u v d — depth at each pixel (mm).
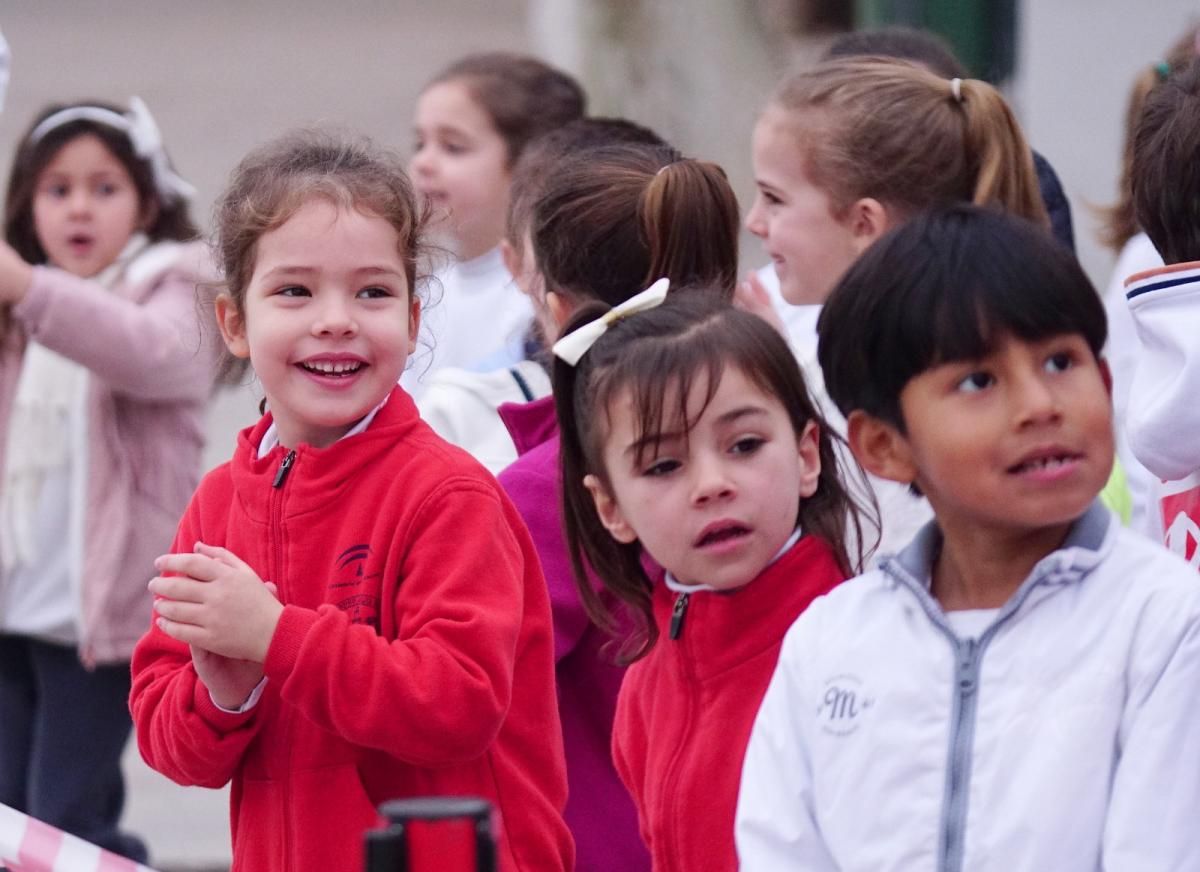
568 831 10469
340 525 9938
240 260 10211
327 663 9375
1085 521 7906
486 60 18188
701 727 9664
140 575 16609
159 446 16688
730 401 9469
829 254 12648
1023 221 7941
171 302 16562
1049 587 7809
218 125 57281
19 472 16688
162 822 20328
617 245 11617
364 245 9992
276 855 9883
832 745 8039
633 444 9531
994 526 7887
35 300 15867
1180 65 13031
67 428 16641
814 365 12438
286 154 10391
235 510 10320
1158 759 7414
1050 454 7695
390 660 9398
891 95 12641
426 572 9672
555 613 11203
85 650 16469
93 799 17125
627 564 10273
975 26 27625
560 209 11781
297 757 9852
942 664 7895
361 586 9812
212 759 9797
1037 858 7492
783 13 32656
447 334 17359
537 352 13148
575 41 33000
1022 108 25016
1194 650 7465
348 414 9945
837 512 10039
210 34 76688
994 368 7746
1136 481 13914
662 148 12625
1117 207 16094
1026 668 7746
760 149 12914
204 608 9438
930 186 12477
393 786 9852
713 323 9648
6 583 16766
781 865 8172
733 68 32625
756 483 9508
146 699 10258
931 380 7793
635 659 10188
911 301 7793
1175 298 9891
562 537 11156
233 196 10367
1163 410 9867
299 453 10070
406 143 52750
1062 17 24516
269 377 10031
